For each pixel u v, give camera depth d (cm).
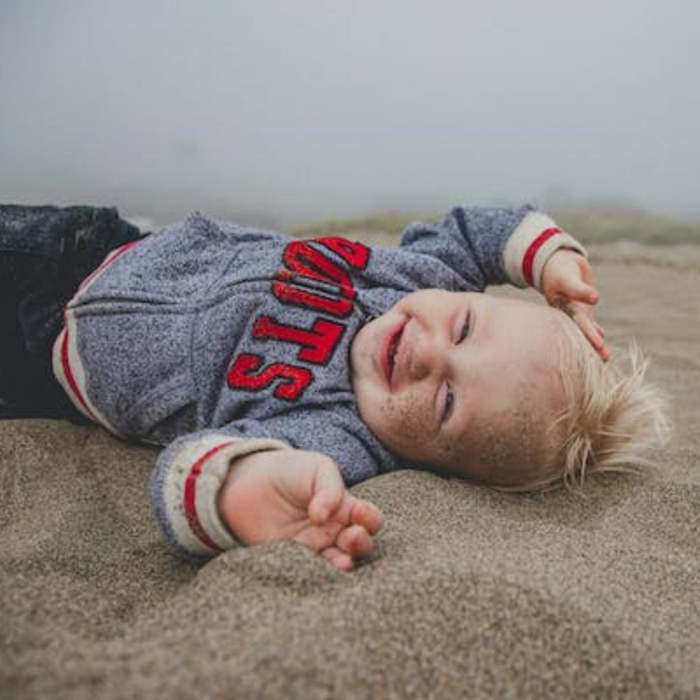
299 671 83
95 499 148
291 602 95
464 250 193
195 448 121
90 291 171
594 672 91
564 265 183
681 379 245
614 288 386
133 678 79
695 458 175
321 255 170
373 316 163
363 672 85
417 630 92
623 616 102
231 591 98
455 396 143
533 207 199
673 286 392
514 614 96
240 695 78
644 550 125
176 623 93
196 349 159
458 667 88
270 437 142
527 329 148
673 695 90
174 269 171
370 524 111
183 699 77
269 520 113
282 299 160
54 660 84
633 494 150
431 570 102
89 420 184
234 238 185
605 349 167
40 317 181
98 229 190
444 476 153
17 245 182
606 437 156
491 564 105
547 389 145
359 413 152
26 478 156
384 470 152
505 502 143
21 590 105
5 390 185
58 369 176
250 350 157
